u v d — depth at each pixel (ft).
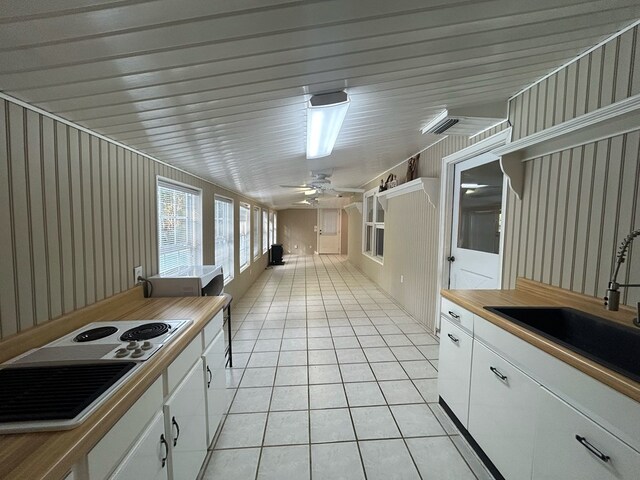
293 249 39.37
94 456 2.45
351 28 3.52
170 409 3.78
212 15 2.89
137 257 6.68
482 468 5.19
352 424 6.33
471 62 4.93
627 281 4.60
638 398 2.74
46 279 4.20
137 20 2.79
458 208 9.95
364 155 11.79
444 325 6.66
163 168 8.01
